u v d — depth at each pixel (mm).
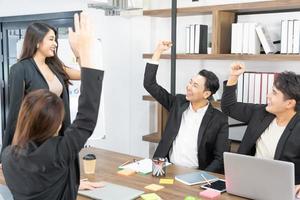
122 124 4184
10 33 5160
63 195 1304
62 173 1251
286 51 2760
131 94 4129
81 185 1880
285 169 1629
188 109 2797
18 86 2301
